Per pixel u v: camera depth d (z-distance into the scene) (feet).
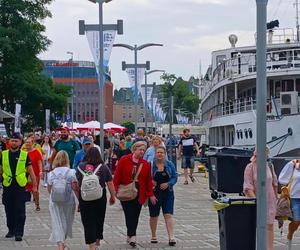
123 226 53.57
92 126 167.84
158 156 44.32
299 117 101.09
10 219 47.50
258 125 26.71
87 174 39.22
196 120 392.47
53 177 40.04
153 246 43.91
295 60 117.70
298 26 136.87
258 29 26.53
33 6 196.03
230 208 34.94
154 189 44.24
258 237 26.99
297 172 40.19
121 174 43.47
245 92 135.13
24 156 46.80
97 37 74.08
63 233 40.01
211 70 173.37
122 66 121.80
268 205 37.63
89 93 552.00
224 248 35.27
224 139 145.79
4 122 168.76
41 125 207.31
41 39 195.42
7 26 192.95
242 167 68.85
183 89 415.03
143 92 148.25
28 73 196.24
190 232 50.34
